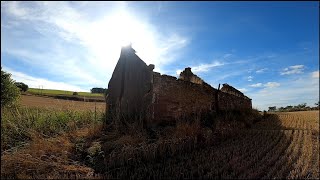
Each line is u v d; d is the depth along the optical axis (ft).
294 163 33.88
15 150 29.50
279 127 68.59
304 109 179.11
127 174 27.37
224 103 67.46
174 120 47.39
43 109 46.98
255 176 28.45
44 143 30.76
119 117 44.80
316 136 57.11
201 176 27.40
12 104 50.11
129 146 31.71
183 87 50.98
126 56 49.98
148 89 45.42
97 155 30.68
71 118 42.98
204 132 42.60
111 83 51.11
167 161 31.76
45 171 26.13
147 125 43.57
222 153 36.35
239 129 56.29
